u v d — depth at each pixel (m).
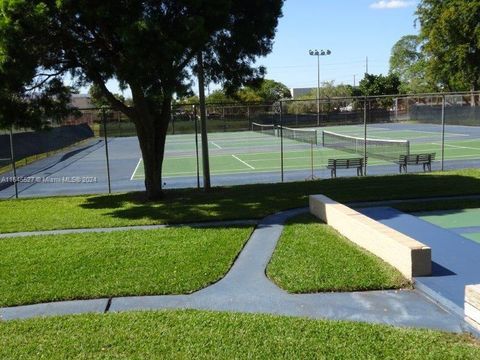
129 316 6.48
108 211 14.03
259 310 6.67
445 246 9.27
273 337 5.70
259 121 60.94
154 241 10.20
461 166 23.53
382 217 11.88
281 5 16.27
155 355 5.38
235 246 9.64
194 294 7.35
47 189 22.25
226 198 15.31
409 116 58.97
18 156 34.50
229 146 40.47
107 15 12.02
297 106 69.00
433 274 7.64
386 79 79.38
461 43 52.19
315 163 27.28
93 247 9.88
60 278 8.05
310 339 5.62
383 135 43.44
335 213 10.72
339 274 7.78
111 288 7.55
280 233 10.68
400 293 7.14
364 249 9.15
